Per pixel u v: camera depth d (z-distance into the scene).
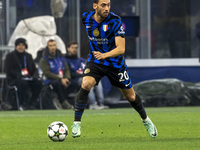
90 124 29.58
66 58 51.41
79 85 51.22
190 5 55.94
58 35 53.94
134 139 20.92
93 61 20.92
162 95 53.03
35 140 20.97
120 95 53.00
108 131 25.02
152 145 17.81
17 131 25.53
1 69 52.38
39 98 50.34
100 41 20.97
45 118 35.72
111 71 20.83
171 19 55.88
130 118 35.22
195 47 55.94
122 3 55.09
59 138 19.61
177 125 28.52
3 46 52.66
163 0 55.72
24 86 49.34
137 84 53.69
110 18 20.86
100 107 50.84
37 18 53.44
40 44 53.31
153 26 55.56
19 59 49.81
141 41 55.31
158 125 28.53
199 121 31.81
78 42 54.44
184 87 53.66
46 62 50.56
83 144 18.38
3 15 52.69
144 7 55.38
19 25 53.06
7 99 49.66
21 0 53.19
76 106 20.30
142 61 55.06
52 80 50.31
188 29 56.03
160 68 54.91
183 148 16.78
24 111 47.47
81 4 54.47
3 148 17.27
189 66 55.34
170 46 55.75
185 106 53.47
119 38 20.64
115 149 16.53
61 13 54.03
